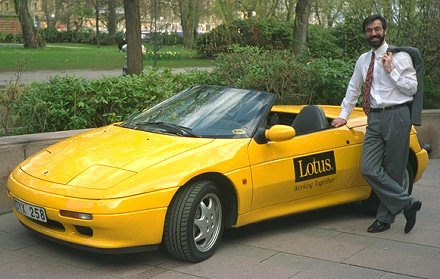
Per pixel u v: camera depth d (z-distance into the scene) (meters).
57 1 59.94
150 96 8.12
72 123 7.50
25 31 42.75
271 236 5.43
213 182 4.76
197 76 9.54
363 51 11.67
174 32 44.94
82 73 23.30
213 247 4.80
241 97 5.63
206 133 5.14
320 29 13.35
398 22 11.18
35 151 6.23
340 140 5.78
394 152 5.45
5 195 5.95
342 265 4.72
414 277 4.50
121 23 70.56
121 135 5.21
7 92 7.61
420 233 5.69
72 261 4.65
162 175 4.45
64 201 4.29
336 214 6.29
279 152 5.23
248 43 23.70
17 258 4.69
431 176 8.54
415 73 5.34
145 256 4.79
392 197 5.48
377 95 5.43
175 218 4.48
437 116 9.98
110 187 4.29
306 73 9.60
